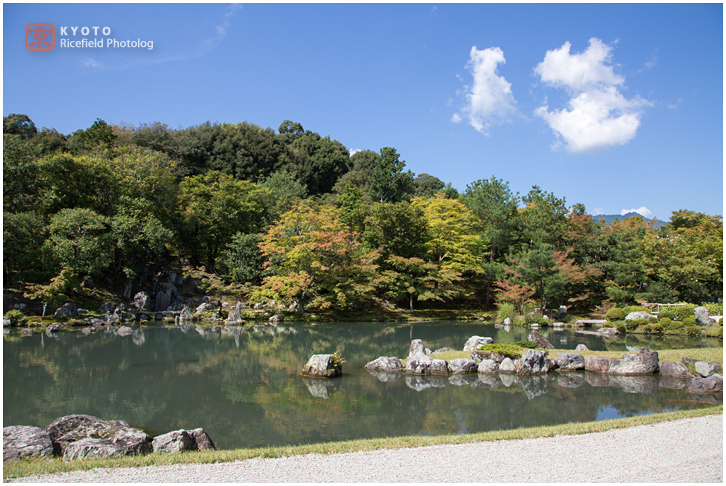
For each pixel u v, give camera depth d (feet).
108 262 121.90
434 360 62.90
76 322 106.01
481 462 25.67
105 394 50.60
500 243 161.27
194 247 164.55
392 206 155.53
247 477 23.43
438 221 155.53
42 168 125.49
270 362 69.82
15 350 76.07
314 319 130.93
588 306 148.56
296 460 26.16
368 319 133.18
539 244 139.95
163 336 95.71
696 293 141.49
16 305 106.93
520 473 23.95
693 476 23.49
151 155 157.69
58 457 28.17
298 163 264.31
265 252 140.56
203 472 24.11
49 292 104.32
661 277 142.51
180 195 161.48
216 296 146.61
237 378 58.90
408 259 148.05
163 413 43.75
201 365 67.00
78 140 182.60
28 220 109.70
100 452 27.61
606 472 24.06
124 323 114.42
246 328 113.09
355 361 71.92
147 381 56.90
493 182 168.04
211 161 238.89
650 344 88.12
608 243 146.82
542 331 110.01
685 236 163.53
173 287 139.74
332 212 152.76
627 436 30.48
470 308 159.43
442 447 28.53
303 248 132.36
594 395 50.78
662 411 44.24
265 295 134.62
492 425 39.83
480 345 73.51
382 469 24.61
